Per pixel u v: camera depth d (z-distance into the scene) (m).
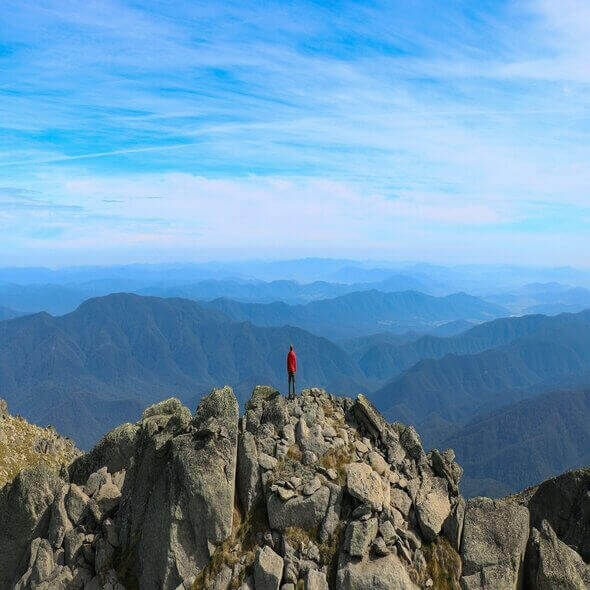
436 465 42.06
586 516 39.75
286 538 36.59
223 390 44.75
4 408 97.81
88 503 43.94
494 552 36.12
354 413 45.47
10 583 43.59
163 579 37.03
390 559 34.72
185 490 37.97
